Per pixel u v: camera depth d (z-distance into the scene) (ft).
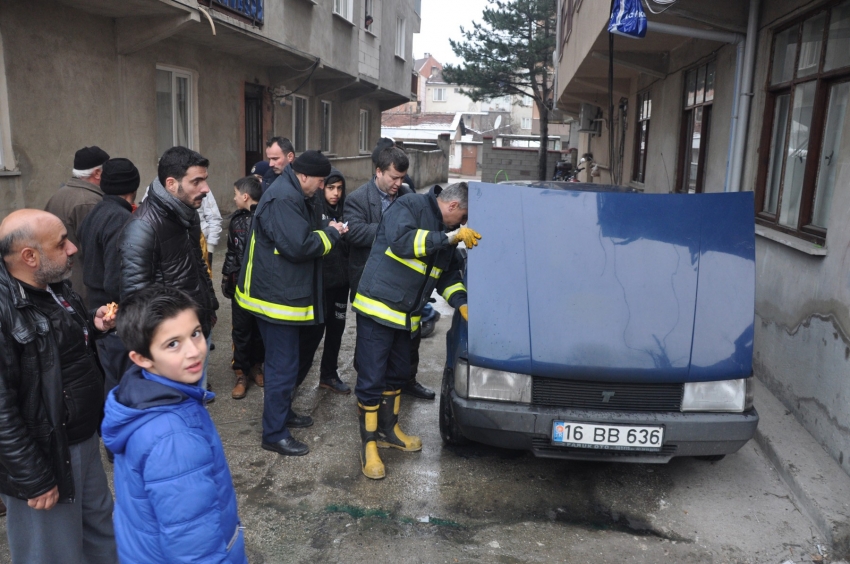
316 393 15.84
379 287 11.64
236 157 35.53
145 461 5.17
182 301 5.46
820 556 9.95
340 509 10.80
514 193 12.19
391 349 12.44
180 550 5.15
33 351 6.55
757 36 17.74
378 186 14.51
